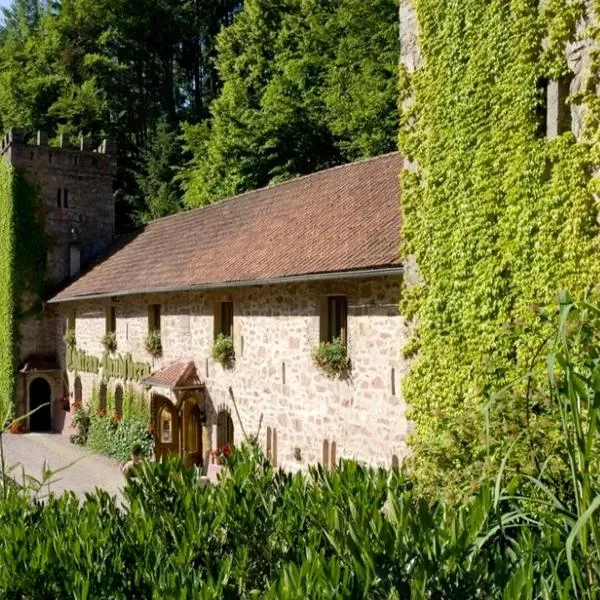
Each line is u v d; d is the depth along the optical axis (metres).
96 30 43.84
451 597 4.04
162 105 46.09
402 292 10.59
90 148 30.72
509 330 7.25
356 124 27.25
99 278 24.34
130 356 21.41
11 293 28.09
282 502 6.28
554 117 8.34
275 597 3.96
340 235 13.79
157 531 5.91
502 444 5.57
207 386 17.36
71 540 5.61
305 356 13.76
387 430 11.66
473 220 9.34
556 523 4.33
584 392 3.78
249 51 34.44
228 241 18.36
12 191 28.02
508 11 8.88
